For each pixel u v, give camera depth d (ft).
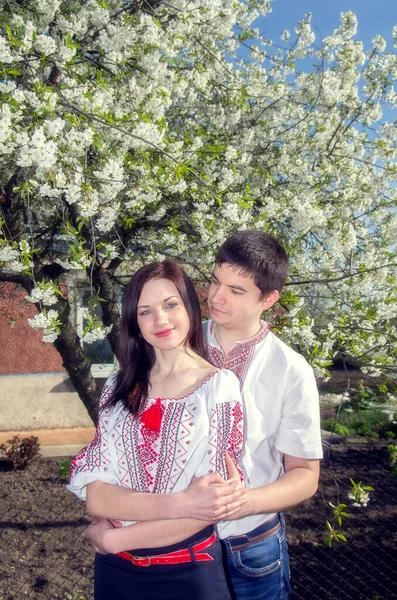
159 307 5.30
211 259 11.28
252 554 5.71
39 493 16.96
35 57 9.57
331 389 28.73
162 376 5.43
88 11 10.46
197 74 11.96
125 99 11.00
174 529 4.82
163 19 11.73
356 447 22.12
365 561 13.50
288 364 5.62
